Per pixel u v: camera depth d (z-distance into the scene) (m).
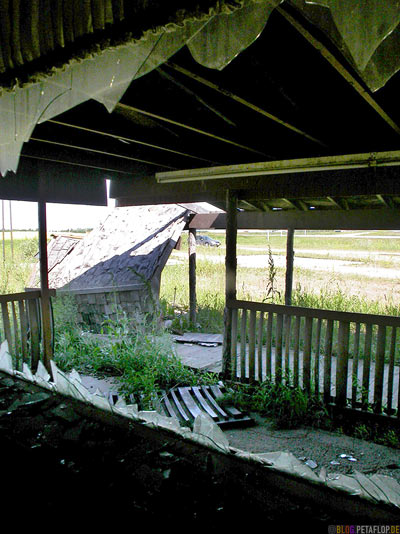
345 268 12.87
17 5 1.47
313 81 2.33
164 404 4.27
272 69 2.15
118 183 5.61
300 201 6.30
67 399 2.44
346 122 3.04
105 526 1.38
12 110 1.78
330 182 4.03
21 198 4.78
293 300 8.16
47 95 1.60
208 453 1.78
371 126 3.11
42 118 1.65
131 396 4.32
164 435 1.95
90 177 5.48
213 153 4.01
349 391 4.47
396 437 3.54
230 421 3.83
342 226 6.01
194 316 8.01
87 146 3.60
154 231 8.39
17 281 8.99
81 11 1.29
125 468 1.69
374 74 1.23
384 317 3.75
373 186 3.79
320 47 1.59
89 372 5.38
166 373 4.98
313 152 3.67
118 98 1.38
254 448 3.40
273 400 4.16
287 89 2.38
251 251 17.94
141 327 7.06
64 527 1.40
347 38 0.99
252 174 4.00
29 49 1.49
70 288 8.02
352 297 8.12
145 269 7.64
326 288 8.76
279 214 6.57
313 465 3.13
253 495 1.48
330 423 3.86
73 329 6.73
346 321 3.95
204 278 11.63
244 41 1.14
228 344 4.86
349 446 3.46
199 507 1.44
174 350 5.88
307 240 20.89
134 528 1.36
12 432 2.05
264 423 3.94
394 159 3.19
